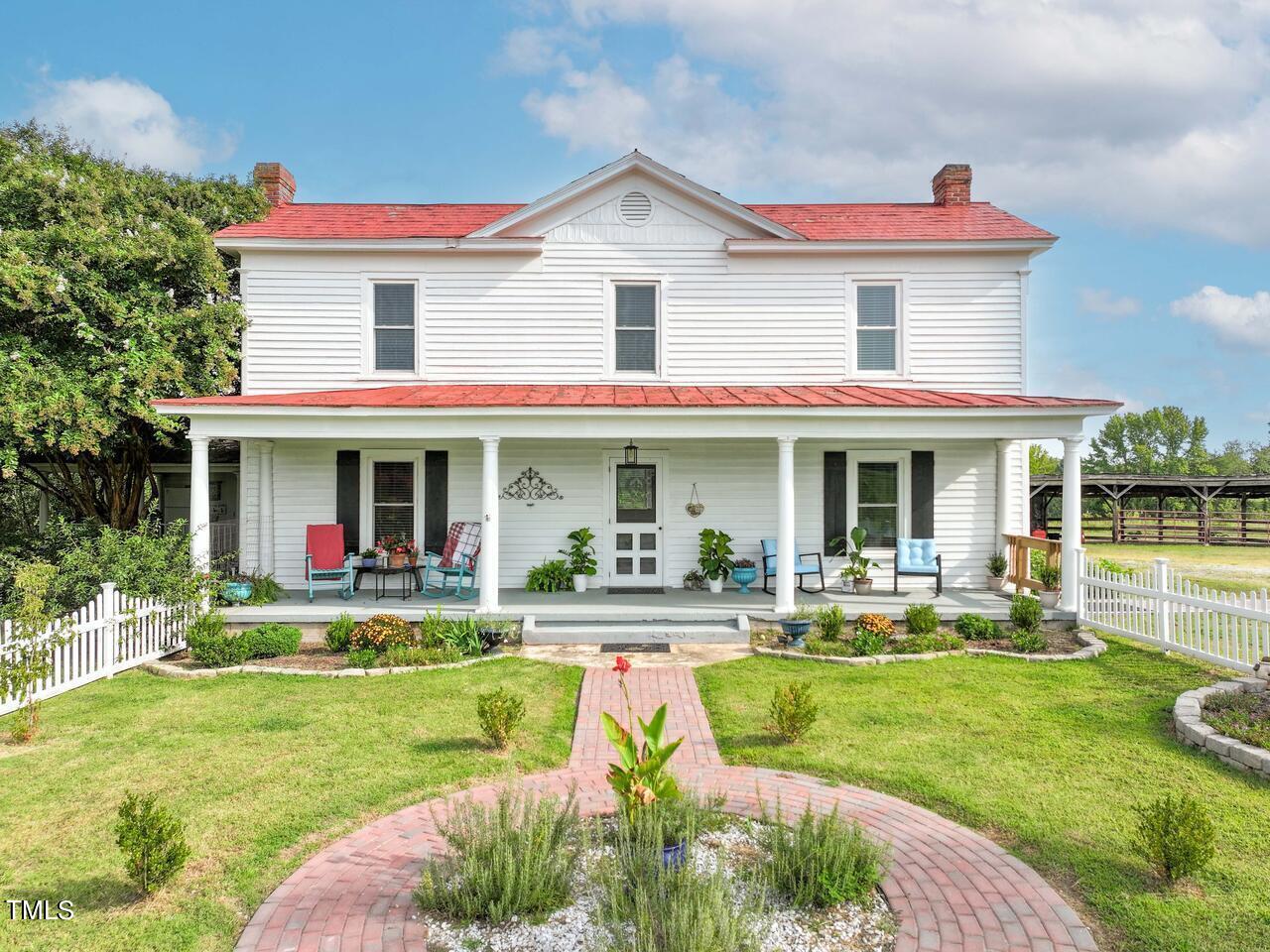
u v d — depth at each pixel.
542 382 14.65
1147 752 6.71
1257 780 6.07
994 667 9.68
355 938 4.02
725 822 5.27
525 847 4.38
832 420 11.95
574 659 10.36
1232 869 4.71
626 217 14.71
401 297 14.68
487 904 4.20
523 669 9.77
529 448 14.38
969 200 16.64
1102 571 11.80
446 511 14.32
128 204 16.11
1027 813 5.50
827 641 11.02
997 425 12.02
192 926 4.18
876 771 6.35
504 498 14.34
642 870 4.17
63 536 13.00
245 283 14.46
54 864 4.86
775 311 14.73
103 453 15.21
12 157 15.56
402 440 14.29
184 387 14.12
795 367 14.73
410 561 13.31
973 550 14.57
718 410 11.65
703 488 14.49
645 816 4.50
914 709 7.99
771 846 4.59
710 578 14.01
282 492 14.23
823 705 8.17
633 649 11.02
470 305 14.62
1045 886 4.55
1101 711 7.88
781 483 12.00
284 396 13.05
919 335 14.69
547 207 14.46
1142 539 33.50
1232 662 9.27
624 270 14.69
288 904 4.36
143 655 10.20
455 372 14.59
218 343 14.21
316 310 14.48
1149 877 4.64
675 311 14.71
